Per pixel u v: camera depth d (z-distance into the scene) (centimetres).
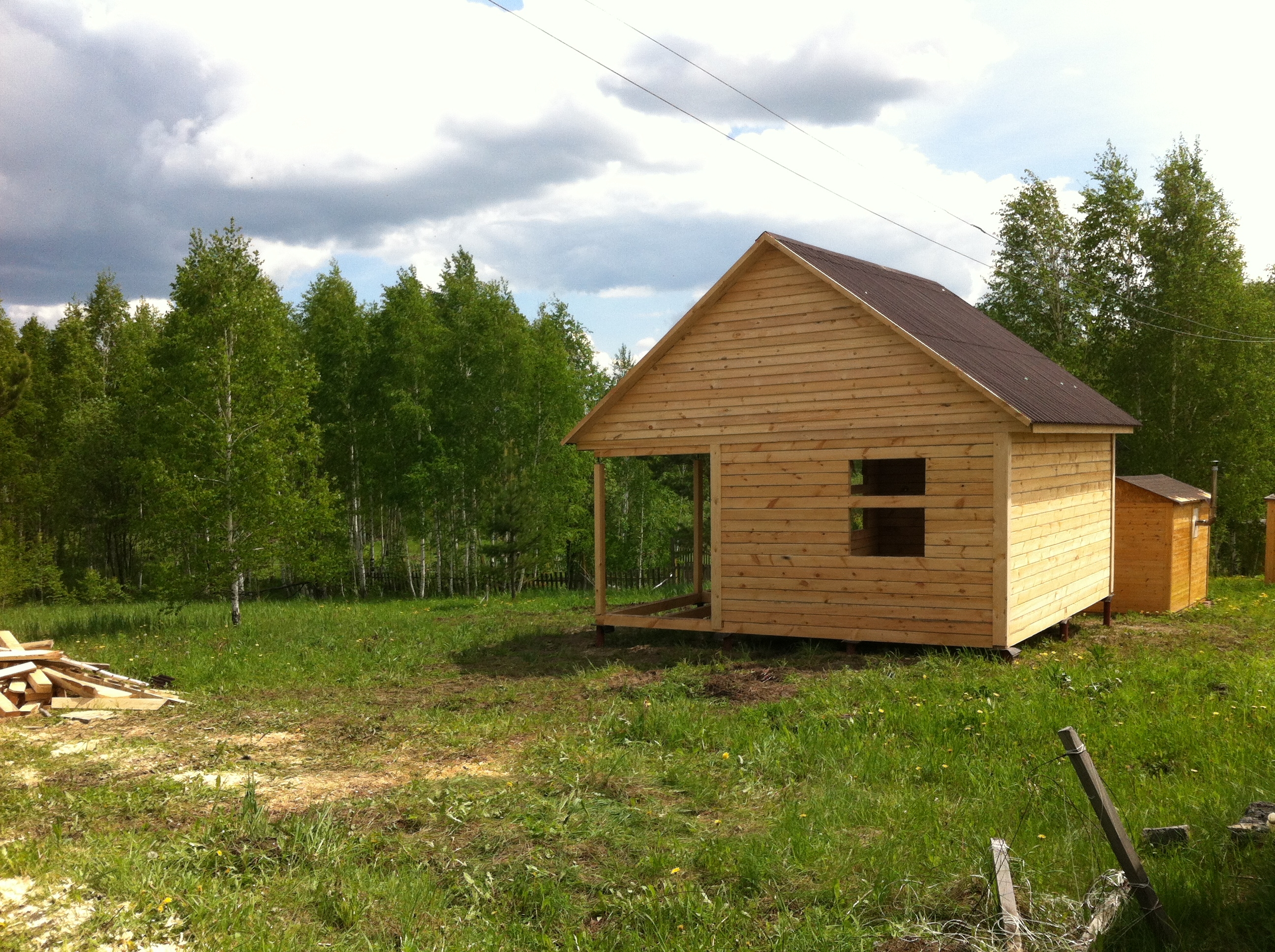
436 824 659
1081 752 464
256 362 2039
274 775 805
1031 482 1272
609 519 3734
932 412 1233
